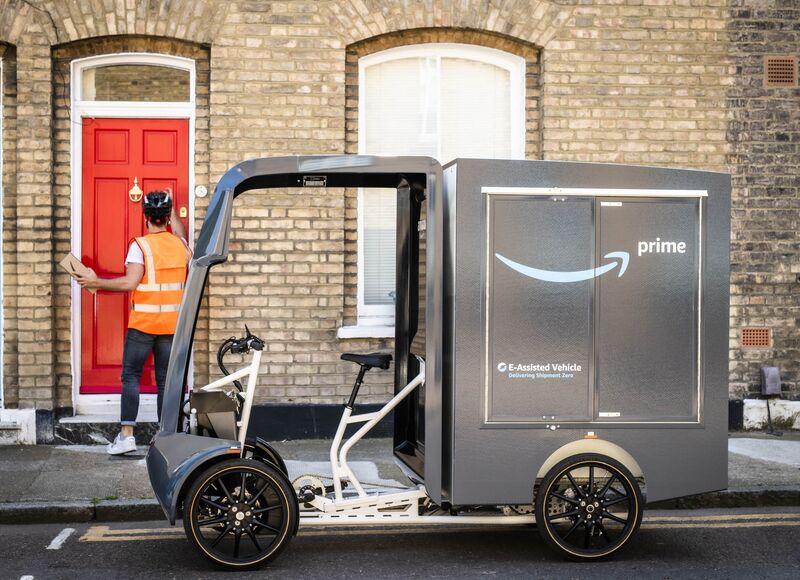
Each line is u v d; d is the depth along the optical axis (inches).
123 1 322.3
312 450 315.3
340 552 223.9
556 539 216.2
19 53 319.3
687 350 221.1
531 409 215.3
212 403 214.8
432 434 212.2
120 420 311.4
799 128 347.3
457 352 213.2
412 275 240.8
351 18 330.6
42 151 320.8
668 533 240.8
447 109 347.6
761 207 346.6
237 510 207.9
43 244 321.4
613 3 339.9
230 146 327.9
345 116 337.7
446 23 333.4
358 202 340.2
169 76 336.2
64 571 207.9
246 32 327.3
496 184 214.2
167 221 307.1
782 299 347.9
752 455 307.9
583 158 340.2
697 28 343.0
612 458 217.3
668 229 220.2
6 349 324.2
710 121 344.5
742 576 206.1
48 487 265.3
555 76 338.6
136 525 247.0
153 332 299.4
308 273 330.6
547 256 215.8
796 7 346.0
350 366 333.7
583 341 217.0
